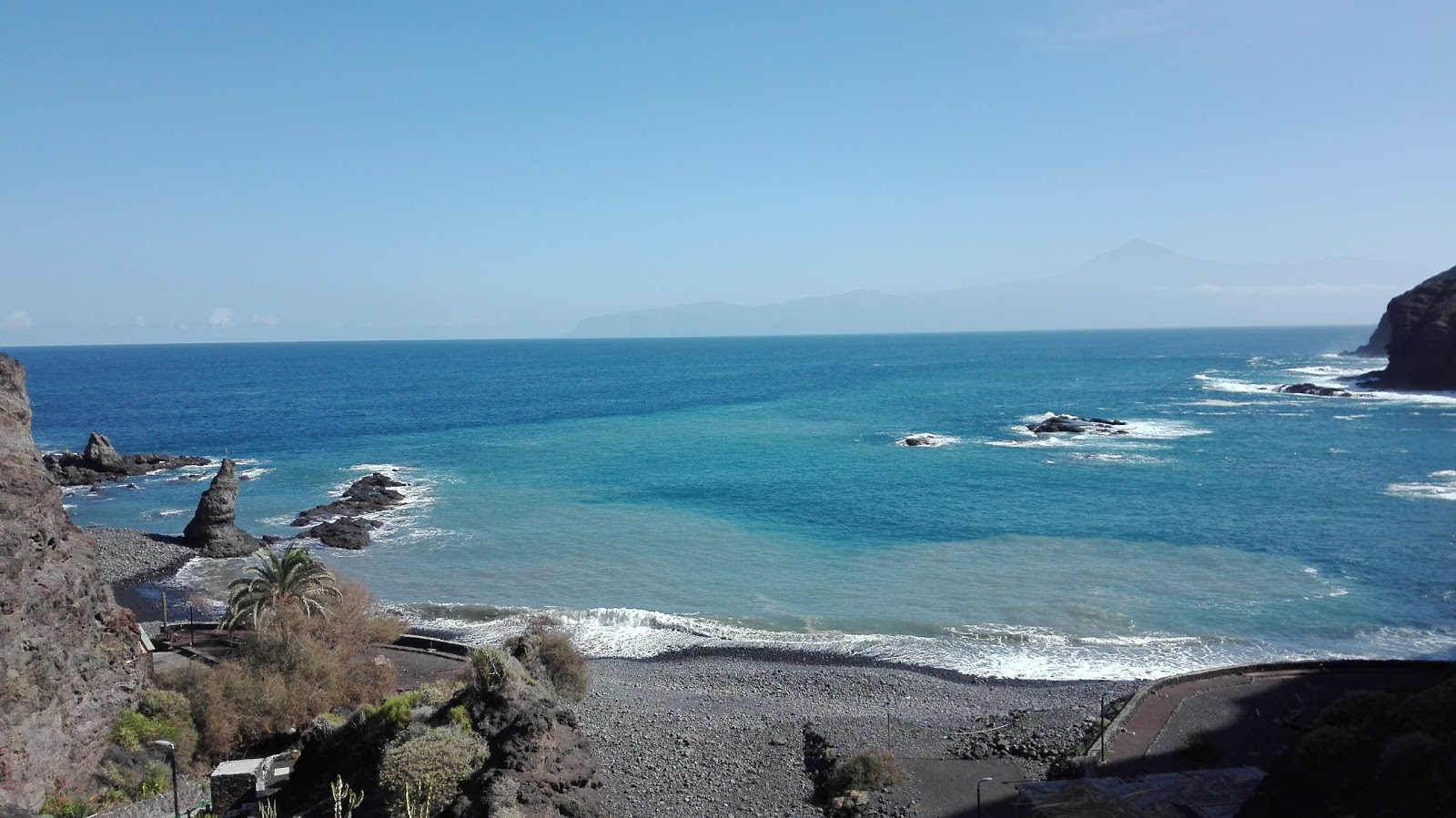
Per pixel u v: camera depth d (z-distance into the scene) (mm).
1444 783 22734
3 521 32875
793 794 34969
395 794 27719
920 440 128750
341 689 44094
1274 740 37812
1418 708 26938
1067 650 51562
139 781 35062
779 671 49938
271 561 48938
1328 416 151000
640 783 35312
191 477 112812
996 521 81875
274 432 153375
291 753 36906
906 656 51594
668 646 54250
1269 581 62438
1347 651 49875
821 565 69500
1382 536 73562
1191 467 106875
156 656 48250
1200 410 165625
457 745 29000
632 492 98562
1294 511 82812
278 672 43344
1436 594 59031
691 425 157875
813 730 40688
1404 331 191375
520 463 118812
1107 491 93625
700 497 95562
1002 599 60469
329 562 72750
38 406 198875
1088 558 69250
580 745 32312
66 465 114000
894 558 70875
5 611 31719
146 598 65812
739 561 71125
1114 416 160250
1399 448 117062
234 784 33531
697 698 45938
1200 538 74438
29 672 32469
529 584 66688
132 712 37500
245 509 94375
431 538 80188
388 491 97375
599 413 180125
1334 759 26516
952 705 44219
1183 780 31797
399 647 53125
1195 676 44875
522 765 28578
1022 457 116688
